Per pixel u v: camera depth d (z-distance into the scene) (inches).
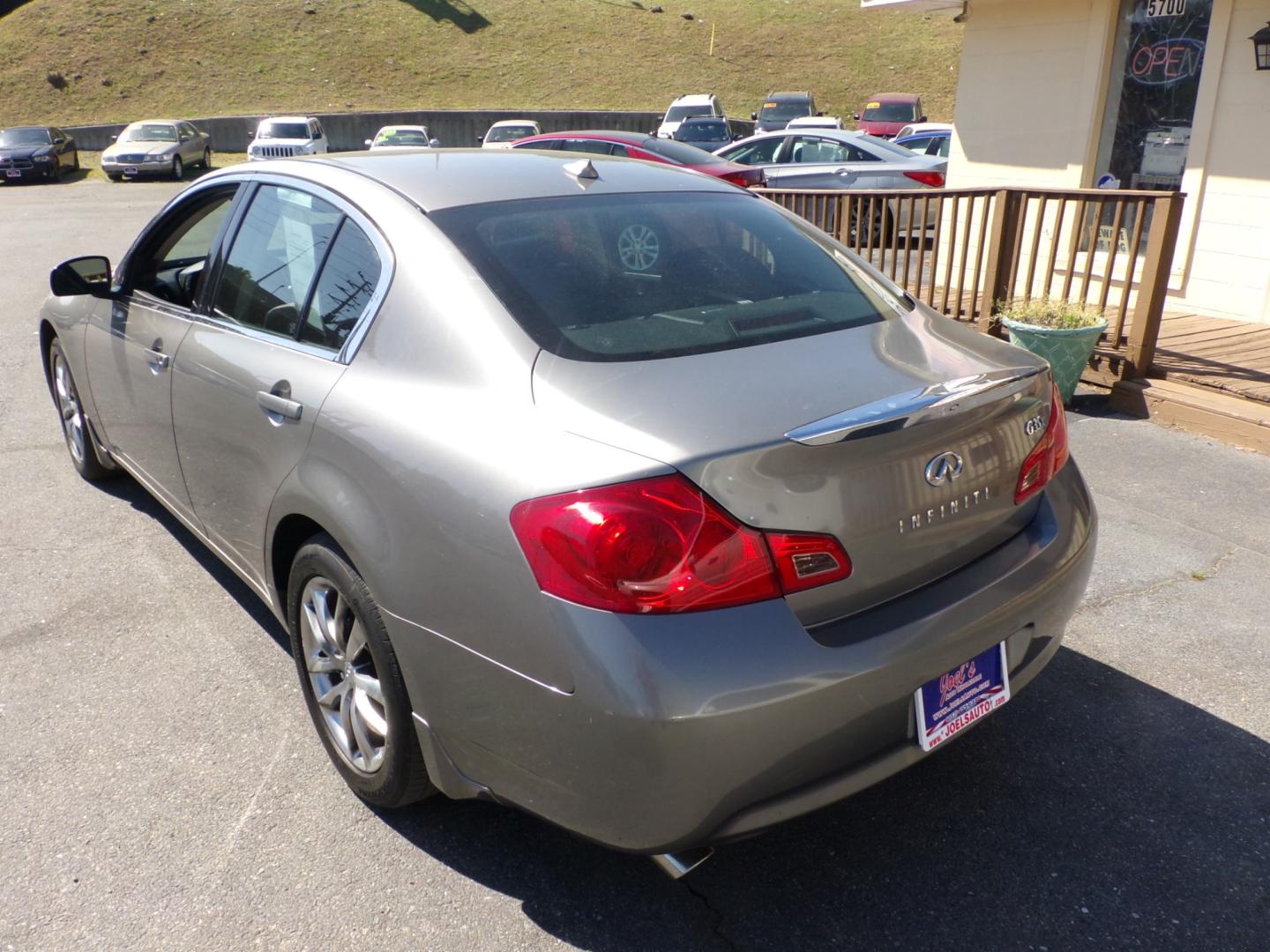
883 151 482.9
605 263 104.3
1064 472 107.9
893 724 85.6
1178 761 115.4
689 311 100.6
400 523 89.7
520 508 80.4
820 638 82.0
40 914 93.6
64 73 1457.9
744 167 461.1
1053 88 347.3
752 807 80.7
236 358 119.3
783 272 113.4
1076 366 231.1
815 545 81.6
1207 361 247.3
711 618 77.5
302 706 126.2
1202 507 182.9
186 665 135.1
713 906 95.3
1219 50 294.0
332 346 106.5
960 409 87.4
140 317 147.3
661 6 1870.1
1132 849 102.0
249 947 90.3
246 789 111.1
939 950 90.2
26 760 115.5
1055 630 101.4
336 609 105.0
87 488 196.1
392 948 90.3
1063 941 91.0
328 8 1711.4
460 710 87.6
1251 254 295.6
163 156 992.2
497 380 89.6
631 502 76.8
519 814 107.6
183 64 1508.4
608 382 87.4
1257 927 92.3
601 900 95.9
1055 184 352.8
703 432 80.2
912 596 89.3
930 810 108.2
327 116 1256.8
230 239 131.9
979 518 95.0
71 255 504.4
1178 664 134.5
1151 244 226.8
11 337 327.6
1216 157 299.7
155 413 142.3
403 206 107.5
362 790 106.5
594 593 76.9
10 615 147.8
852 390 89.5
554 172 121.6
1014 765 115.2
